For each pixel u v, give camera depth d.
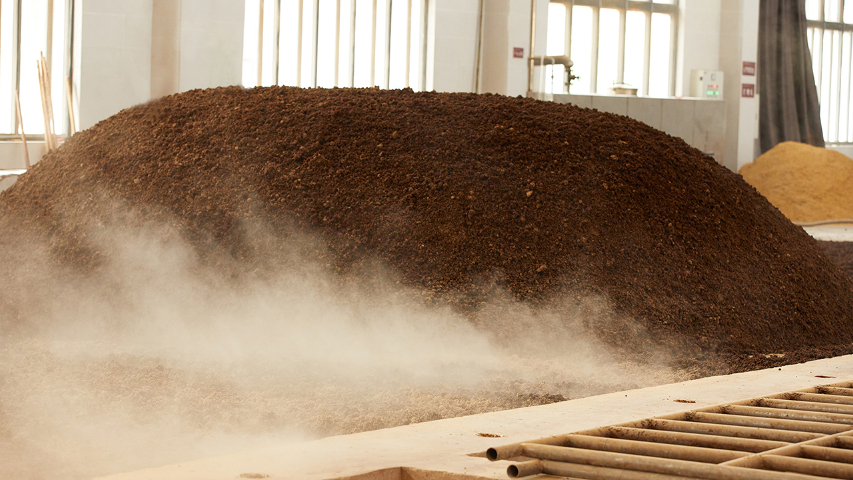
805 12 22.52
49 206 8.04
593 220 7.00
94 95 13.30
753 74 20.66
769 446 2.76
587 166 7.48
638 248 6.93
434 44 16.48
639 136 8.20
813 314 7.27
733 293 6.94
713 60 20.64
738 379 4.72
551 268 6.61
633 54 20.28
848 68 24.84
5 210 8.27
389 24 16.61
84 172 8.18
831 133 24.81
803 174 19.69
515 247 6.73
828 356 6.15
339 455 2.92
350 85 16.44
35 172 8.67
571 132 7.84
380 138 7.59
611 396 4.16
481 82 16.92
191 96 8.80
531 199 7.06
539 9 16.97
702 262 7.11
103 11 13.18
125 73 13.42
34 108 13.80
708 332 6.39
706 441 2.88
